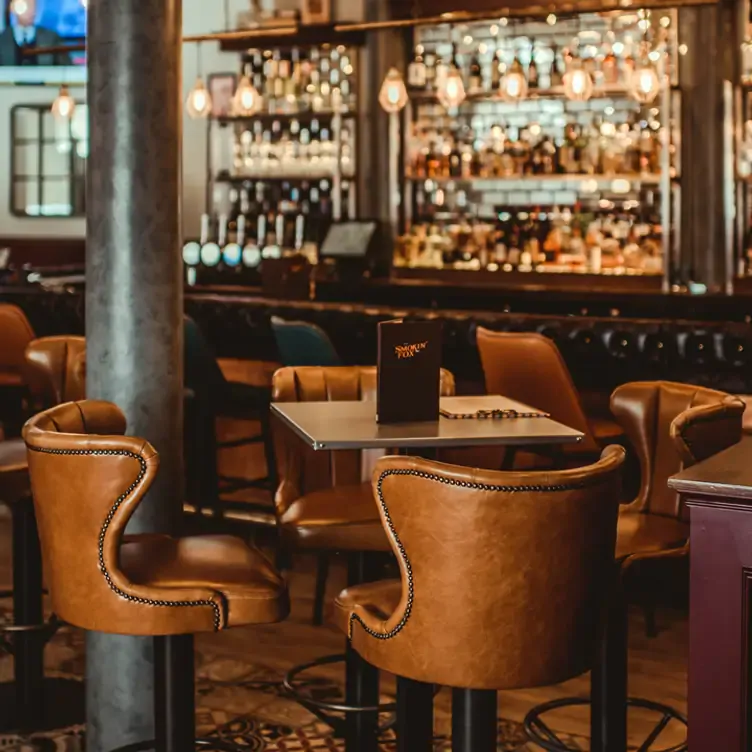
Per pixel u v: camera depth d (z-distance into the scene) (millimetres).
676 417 3047
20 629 3734
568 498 2363
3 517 6250
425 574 2391
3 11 11547
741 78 7543
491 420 3229
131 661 3369
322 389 3727
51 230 11602
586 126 8188
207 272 9133
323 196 9148
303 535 3268
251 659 4348
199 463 5727
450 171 8430
